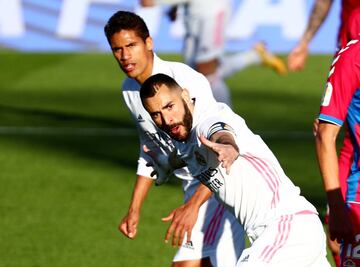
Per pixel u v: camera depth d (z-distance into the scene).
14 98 47.09
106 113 43.41
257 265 14.85
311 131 39.16
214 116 15.13
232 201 15.50
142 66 17.41
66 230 25.75
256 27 53.16
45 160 34.25
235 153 13.81
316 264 15.33
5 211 27.67
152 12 53.50
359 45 15.87
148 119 18.23
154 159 17.02
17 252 23.81
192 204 16.19
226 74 43.25
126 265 22.73
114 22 17.33
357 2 21.61
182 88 15.91
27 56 54.84
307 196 29.05
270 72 52.97
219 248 18.66
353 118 16.72
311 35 28.05
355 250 16.73
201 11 38.62
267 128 39.88
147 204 28.08
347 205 17.02
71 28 55.28
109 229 25.81
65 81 50.75
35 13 55.12
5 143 37.19
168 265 22.77
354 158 17.02
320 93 47.97
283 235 14.96
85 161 34.03
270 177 15.23
